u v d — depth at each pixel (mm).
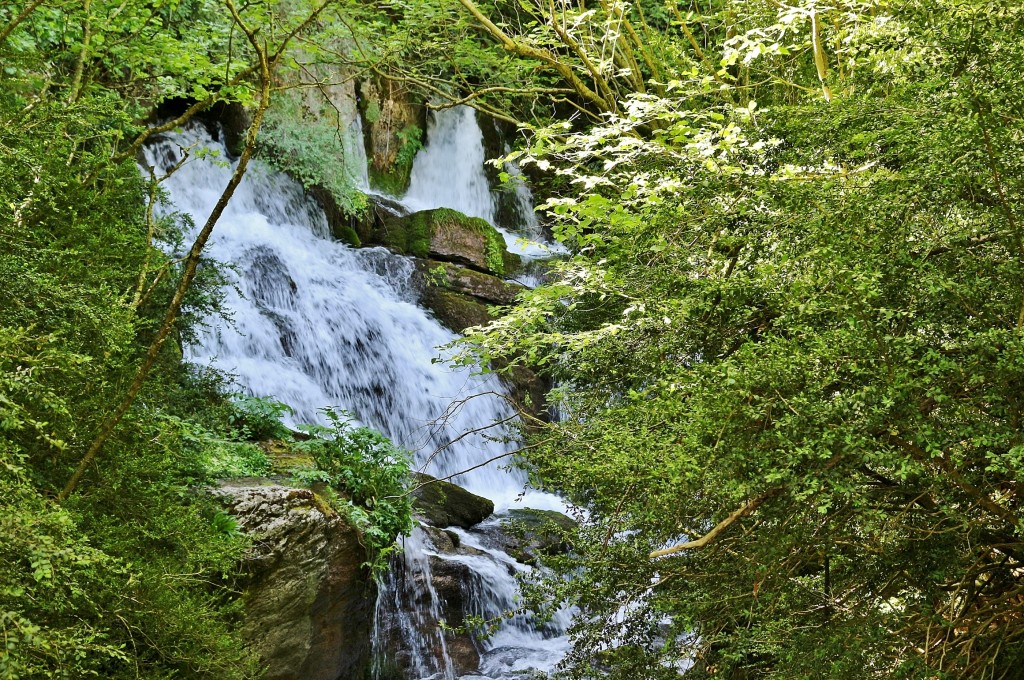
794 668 3945
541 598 5629
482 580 9039
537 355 6711
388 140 17906
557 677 5359
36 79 4836
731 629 4930
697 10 9812
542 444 5609
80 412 3947
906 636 3879
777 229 4109
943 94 3607
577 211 6434
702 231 4672
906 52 4152
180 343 7684
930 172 3480
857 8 6051
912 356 3336
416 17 9594
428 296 14836
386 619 8172
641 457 4289
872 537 3789
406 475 8156
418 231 15586
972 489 3289
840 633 3781
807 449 3152
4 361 3307
